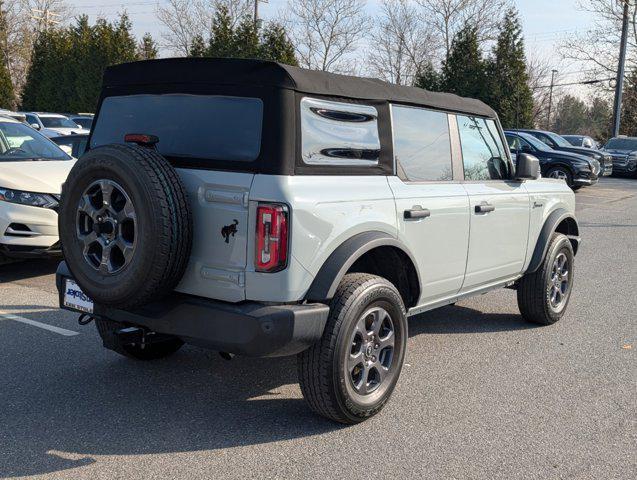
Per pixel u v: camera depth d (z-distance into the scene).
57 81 36.62
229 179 3.51
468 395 4.51
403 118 4.38
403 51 46.81
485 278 5.27
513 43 33.53
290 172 3.51
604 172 22.19
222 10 30.28
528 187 5.74
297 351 3.58
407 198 4.24
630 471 3.52
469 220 4.87
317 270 3.63
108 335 4.52
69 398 4.25
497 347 5.59
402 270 4.33
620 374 5.00
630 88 41.66
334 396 3.72
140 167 3.38
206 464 3.46
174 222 3.38
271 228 3.42
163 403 4.22
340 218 3.72
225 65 3.68
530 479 3.41
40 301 6.52
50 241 7.16
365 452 3.64
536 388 4.67
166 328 3.66
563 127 85.62
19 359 4.93
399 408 4.26
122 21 35.06
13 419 3.92
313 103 3.67
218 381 4.62
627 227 13.72
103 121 4.24
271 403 4.27
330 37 42.09
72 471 3.35
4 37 50.41
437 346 5.58
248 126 3.58
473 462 3.56
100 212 3.52
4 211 6.95
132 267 3.41
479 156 5.24
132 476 3.31
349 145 3.90
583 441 3.85
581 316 6.66
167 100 3.92
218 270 3.55
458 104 4.97
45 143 8.44
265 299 3.49
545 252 5.93
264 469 3.42
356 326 3.77
